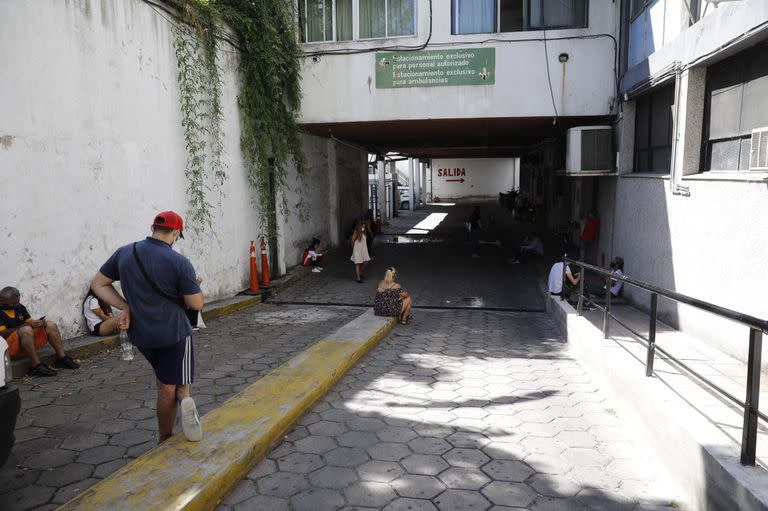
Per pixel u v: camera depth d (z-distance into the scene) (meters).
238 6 10.70
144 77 8.08
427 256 17.39
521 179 38.84
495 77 11.86
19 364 5.80
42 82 6.31
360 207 21.80
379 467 3.92
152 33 8.23
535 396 5.50
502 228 25.56
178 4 8.77
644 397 4.36
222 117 10.23
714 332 6.90
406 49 12.09
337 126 13.44
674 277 8.29
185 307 3.81
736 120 6.94
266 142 11.53
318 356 6.38
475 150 29.77
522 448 4.25
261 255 11.77
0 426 3.22
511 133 15.98
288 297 11.66
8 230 5.97
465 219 30.27
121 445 4.19
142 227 8.09
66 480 3.65
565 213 20.19
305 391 5.08
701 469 3.30
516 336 8.54
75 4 6.73
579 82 11.63
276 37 11.30
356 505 3.43
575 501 3.50
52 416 4.76
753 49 6.48
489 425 4.71
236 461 3.64
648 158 10.35
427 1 11.92
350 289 12.54
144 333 3.64
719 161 7.46
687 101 7.89
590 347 6.34
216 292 10.25
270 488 3.62
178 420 4.70
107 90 7.32
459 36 11.91
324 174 17.36
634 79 10.22
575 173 11.67
